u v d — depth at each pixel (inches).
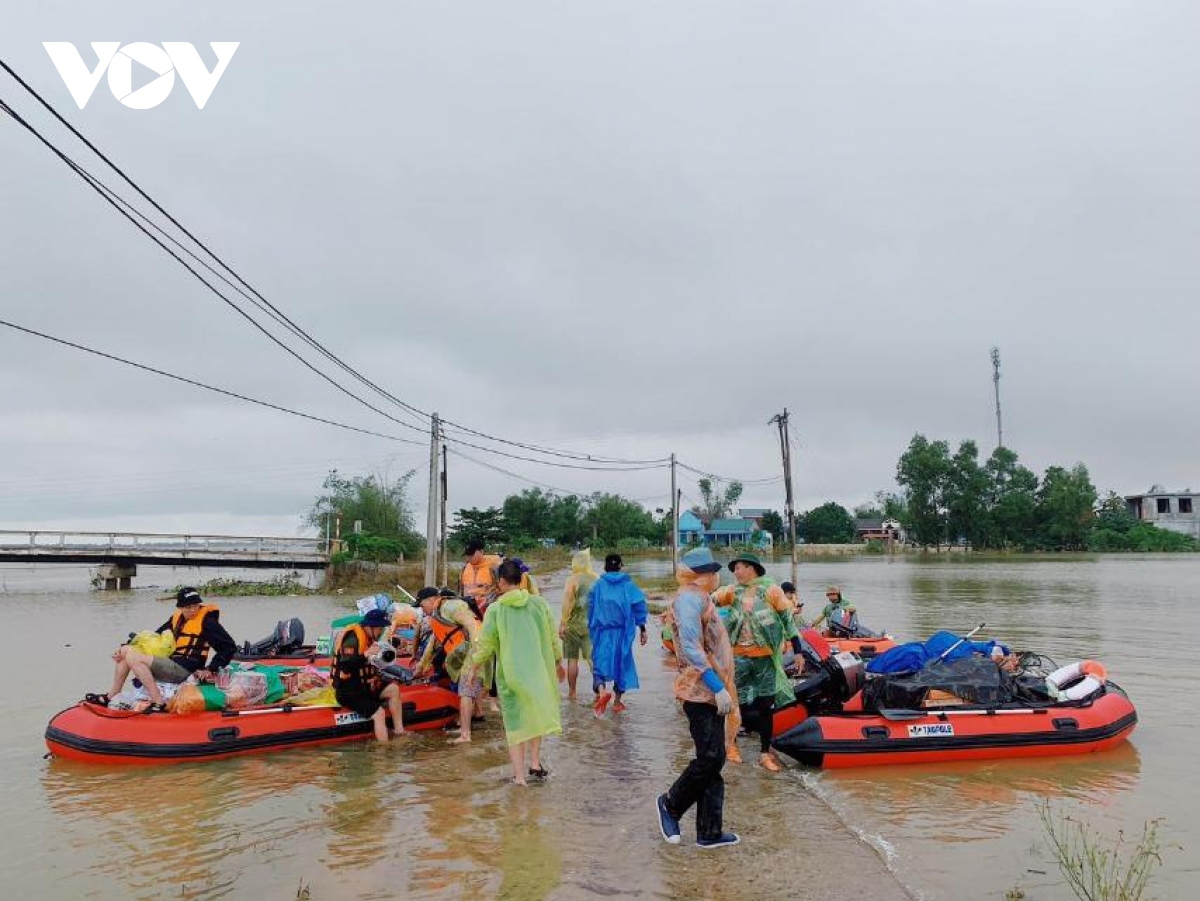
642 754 310.3
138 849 217.0
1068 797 264.7
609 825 233.6
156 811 245.9
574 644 412.2
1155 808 254.8
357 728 330.6
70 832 229.0
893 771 291.7
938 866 208.2
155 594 1414.9
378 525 2272.4
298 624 438.3
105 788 268.4
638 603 382.3
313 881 196.7
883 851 217.0
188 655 324.8
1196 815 248.8
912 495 4097.0
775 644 300.4
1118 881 198.1
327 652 412.2
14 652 618.5
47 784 273.0
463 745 324.8
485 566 410.6
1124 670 528.7
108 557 1540.4
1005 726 307.1
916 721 302.4
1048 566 2399.1
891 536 3882.9
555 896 188.2
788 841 223.1
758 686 299.1
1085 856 215.3
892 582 1631.4
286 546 1684.3
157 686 317.4
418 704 346.3
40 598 1320.1
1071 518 3833.7
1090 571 2062.0
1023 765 299.9
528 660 269.6
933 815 246.4
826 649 401.4
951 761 301.4
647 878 198.2
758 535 3909.9
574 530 3511.3
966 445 4010.8
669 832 219.5
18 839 223.8
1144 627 799.1
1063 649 635.5
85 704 312.2
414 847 217.2
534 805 250.4
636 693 435.5
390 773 285.1
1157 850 219.3
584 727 355.3
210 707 311.3
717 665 226.5
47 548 1504.7
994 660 354.3
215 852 214.7
